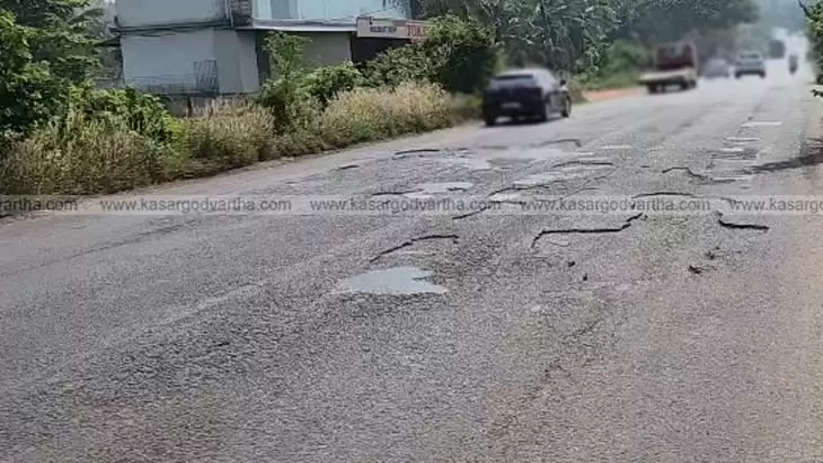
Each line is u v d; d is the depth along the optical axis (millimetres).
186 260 8195
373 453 4082
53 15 23062
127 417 4578
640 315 5969
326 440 4234
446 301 6488
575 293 6578
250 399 4766
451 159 15867
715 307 6074
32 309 6680
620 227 8891
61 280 7602
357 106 21672
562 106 23969
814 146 14906
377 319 6094
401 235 8938
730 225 8734
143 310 6523
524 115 22969
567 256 7762
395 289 6871
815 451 3961
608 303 6281
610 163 14055
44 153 12648
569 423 4328
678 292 6484
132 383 5047
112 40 32156
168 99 27328
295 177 14430
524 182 12359
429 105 22969
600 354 5258
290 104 19438
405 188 12359
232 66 31125
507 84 23078
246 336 5820
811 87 20828
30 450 4227
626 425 4281
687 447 4027
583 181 12172
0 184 11836
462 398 4676
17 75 12102
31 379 5160
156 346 5676
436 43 24922
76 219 10922
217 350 5562
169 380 5074
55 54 22016
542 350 5363
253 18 30656
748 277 6805
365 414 4520
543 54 23844
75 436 4371
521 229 9000
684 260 7430
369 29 30156
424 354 5363
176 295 6914
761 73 28719
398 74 25438
